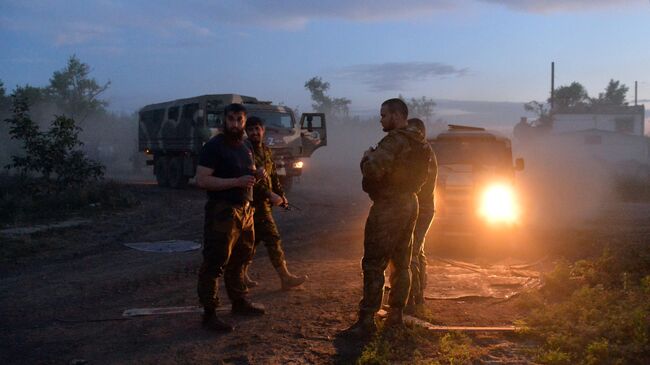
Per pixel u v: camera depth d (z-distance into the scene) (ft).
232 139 17.43
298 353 15.76
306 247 32.68
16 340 17.48
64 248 33.12
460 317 18.62
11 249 31.68
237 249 18.42
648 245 25.36
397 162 16.24
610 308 17.85
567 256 29.12
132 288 23.59
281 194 22.62
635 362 14.29
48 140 55.47
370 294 16.62
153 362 15.49
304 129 64.95
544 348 15.60
